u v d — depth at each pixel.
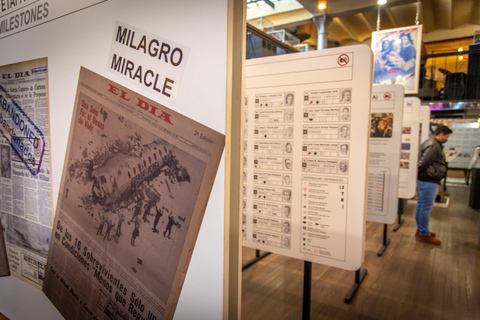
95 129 1.16
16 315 1.71
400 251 3.51
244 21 0.87
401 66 4.38
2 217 1.68
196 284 0.94
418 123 3.60
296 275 2.84
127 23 1.03
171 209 0.94
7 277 1.72
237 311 0.94
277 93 1.79
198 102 0.88
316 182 1.71
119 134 1.08
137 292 1.03
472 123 8.64
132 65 1.03
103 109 1.13
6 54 1.53
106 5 1.09
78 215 1.25
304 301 1.82
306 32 7.74
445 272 2.94
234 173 0.91
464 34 8.71
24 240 1.57
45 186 1.43
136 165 1.03
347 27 7.49
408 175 3.71
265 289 2.57
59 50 1.28
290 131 1.77
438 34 9.08
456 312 2.26
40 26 1.35
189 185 0.90
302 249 1.79
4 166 1.63
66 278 1.33
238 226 0.92
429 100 6.17
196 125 0.88
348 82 1.59
